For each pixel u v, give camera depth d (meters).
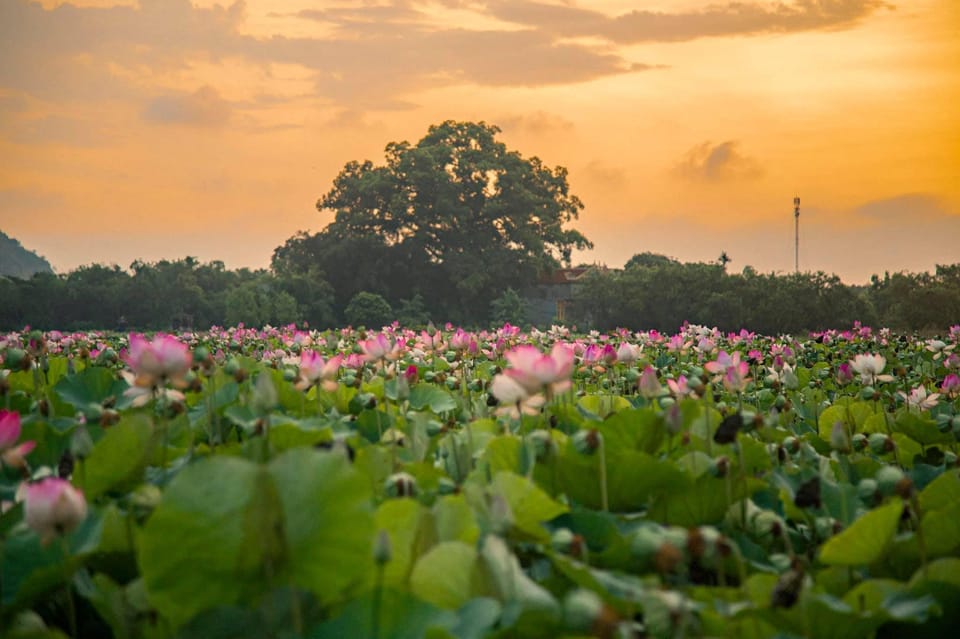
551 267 101.44
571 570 2.54
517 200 98.69
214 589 2.38
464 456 4.41
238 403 5.40
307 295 93.12
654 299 84.75
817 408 8.16
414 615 2.35
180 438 4.64
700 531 2.46
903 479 3.31
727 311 78.94
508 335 17.41
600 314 90.44
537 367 3.74
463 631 2.27
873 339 19.62
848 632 2.50
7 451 3.30
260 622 2.35
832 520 3.41
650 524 3.23
